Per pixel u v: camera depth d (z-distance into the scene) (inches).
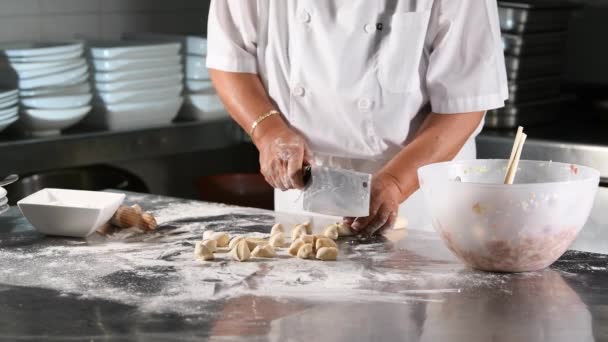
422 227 81.3
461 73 70.9
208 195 116.0
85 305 50.4
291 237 64.6
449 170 59.5
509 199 53.2
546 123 116.6
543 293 51.8
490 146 106.7
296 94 76.4
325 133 77.1
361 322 47.3
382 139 75.9
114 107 110.8
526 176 60.2
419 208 80.7
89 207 64.4
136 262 58.5
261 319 47.8
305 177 66.2
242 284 53.6
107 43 116.6
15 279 55.2
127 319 48.1
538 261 55.0
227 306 49.8
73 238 64.9
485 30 70.4
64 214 64.1
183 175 137.8
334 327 46.6
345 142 76.9
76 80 107.1
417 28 71.7
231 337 45.4
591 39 131.7
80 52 107.8
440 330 46.1
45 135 106.7
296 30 74.6
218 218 70.6
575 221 54.5
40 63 103.8
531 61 114.7
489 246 54.4
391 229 67.1
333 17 73.5
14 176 71.1
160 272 56.2
